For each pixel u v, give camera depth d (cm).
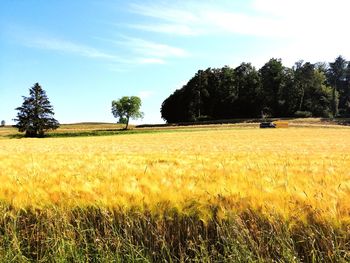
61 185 690
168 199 595
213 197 600
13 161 1388
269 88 14488
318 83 14212
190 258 567
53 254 566
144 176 809
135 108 13250
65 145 4425
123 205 598
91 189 667
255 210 567
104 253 552
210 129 9369
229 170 954
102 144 4594
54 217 600
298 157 1809
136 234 575
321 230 523
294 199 588
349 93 16462
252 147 3350
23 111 11138
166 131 9288
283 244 510
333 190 657
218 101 14662
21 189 670
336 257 500
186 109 14362
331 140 4675
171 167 1077
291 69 14800
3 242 594
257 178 781
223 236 544
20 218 629
